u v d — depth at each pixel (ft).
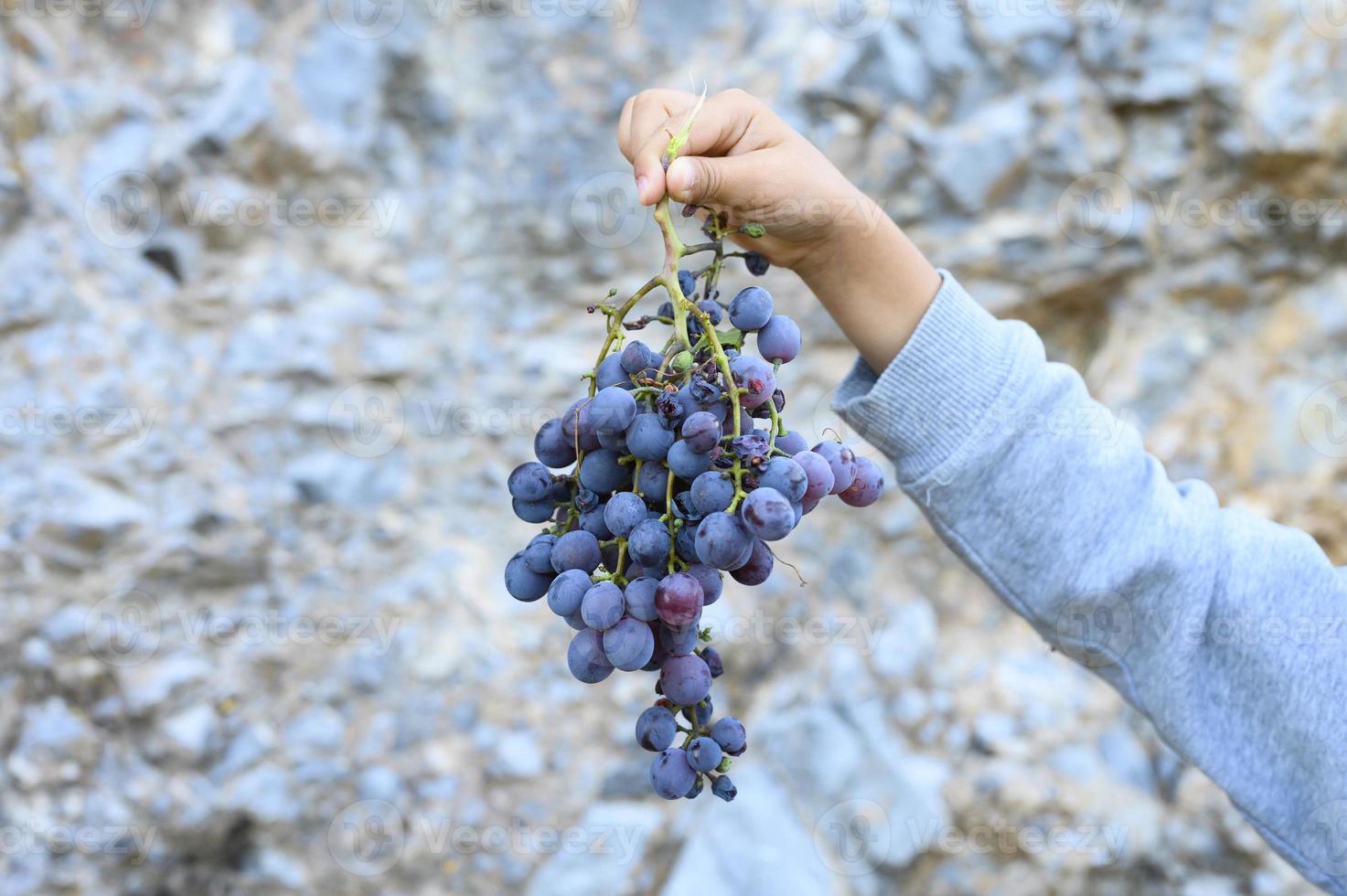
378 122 3.91
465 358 3.98
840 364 4.07
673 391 1.59
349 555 3.80
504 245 4.00
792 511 1.52
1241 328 4.08
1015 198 4.04
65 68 3.62
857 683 3.95
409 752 3.69
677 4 4.01
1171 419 4.06
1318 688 1.87
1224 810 3.74
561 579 1.61
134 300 3.69
